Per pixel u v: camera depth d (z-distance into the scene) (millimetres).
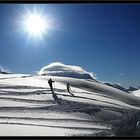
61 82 23281
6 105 14484
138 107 19328
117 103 19125
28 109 13961
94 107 15633
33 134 9016
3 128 9766
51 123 11477
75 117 13180
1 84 19859
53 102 15898
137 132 10102
